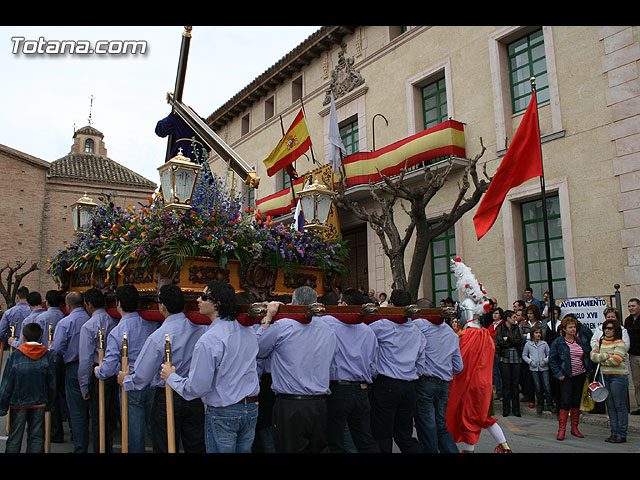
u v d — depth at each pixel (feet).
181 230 15.72
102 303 18.04
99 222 20.26
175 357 13.83
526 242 40.60
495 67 42.78
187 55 24.14
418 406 16.96
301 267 18.99
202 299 12.56
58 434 22.11
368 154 49.90
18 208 102.17
